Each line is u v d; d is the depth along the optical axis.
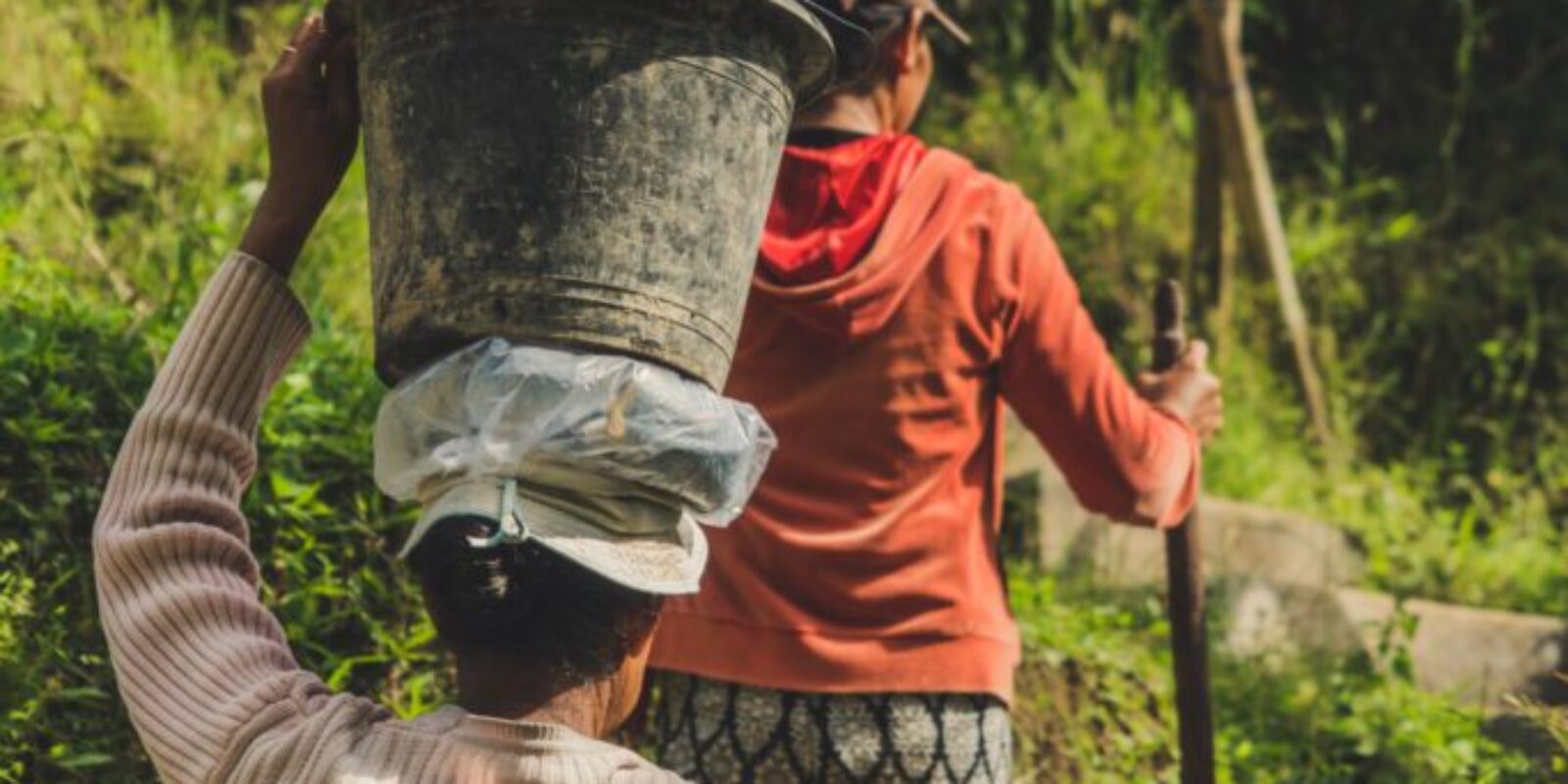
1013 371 4.52
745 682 4.31
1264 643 8.17
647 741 5.89
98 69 8.09
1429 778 6.95
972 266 4.40
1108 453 4.54
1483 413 10.78
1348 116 12.38
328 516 5.76
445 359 2.76
